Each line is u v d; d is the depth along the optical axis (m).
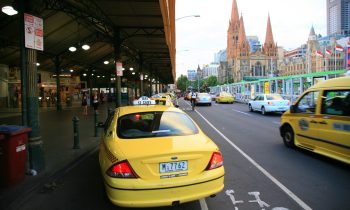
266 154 8.20
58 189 5.62
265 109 20.42
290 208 4.55
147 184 3.80
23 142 5.92
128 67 43.16
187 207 4.64
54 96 35.34
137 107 5.77
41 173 6.41
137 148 4.11
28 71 6.44
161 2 11.65
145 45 24.44
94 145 9.57
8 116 20.50
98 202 4.96
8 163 5.52
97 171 6.83
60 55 26.20
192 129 4.97
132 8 12.72
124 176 3.83
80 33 21.72
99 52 29.48
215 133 12.25
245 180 5.90
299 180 5.86
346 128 6.47
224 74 165.75
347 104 6.55
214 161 4.18
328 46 101.56
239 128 13.73
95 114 11.32
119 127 4.86
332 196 5.00
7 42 19.30
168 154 3.92
